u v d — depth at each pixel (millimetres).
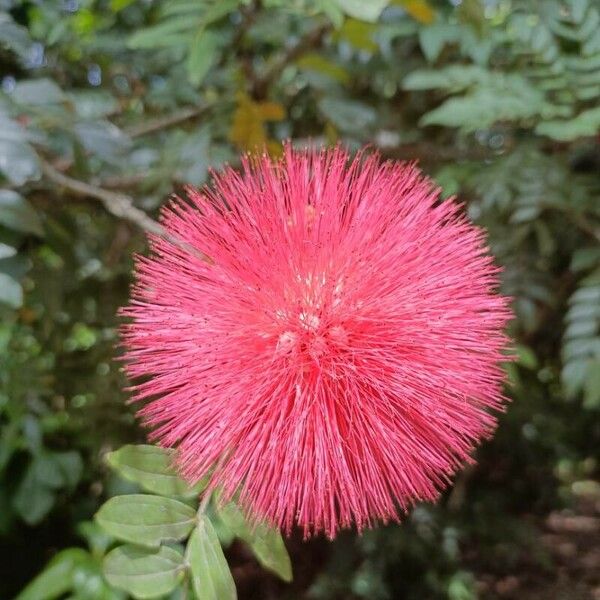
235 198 108
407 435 101
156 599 116
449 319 103
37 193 175
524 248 206
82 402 215
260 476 98
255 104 174
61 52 222
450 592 318
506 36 167
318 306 105
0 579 219
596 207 172
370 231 108
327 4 114
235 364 101
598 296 165
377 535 320
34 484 185
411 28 179
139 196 188
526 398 340
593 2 158
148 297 107
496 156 201
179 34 140
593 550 425
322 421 99
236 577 342
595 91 147
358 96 254
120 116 219
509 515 386
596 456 449
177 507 106
